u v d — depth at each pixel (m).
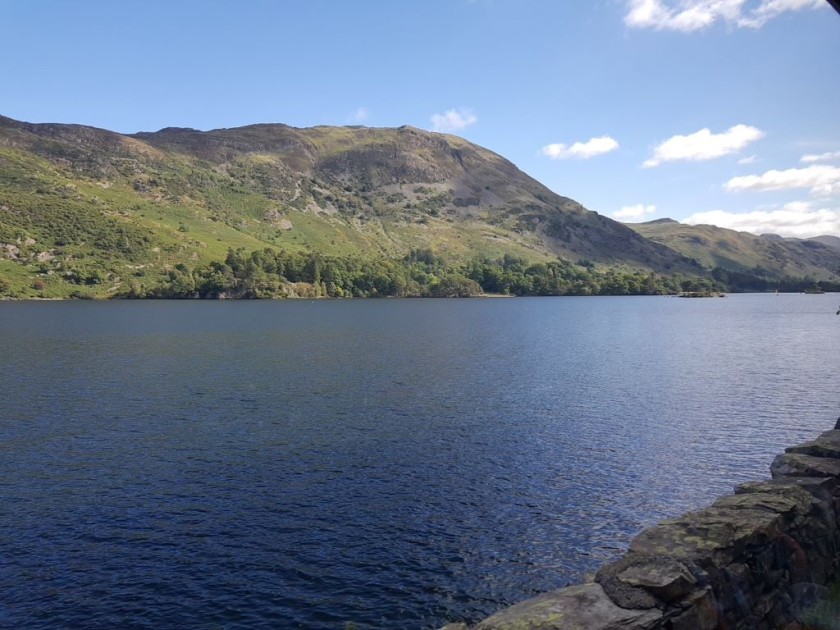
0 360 70.12
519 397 48.16
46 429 37.84
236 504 25.72
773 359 70.44
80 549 21.62
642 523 23.92
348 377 58.16
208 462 31.27
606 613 9.09
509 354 77.12
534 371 62.28
